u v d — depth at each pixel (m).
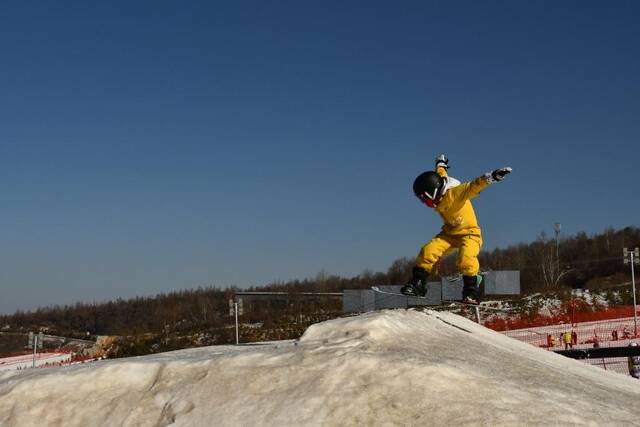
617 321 34.34
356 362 4.05
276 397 3.86
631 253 33.06
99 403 4.23
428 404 3.62
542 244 56.09
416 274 6.85
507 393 3.79
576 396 4.06
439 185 6.61
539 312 36.38
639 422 3.72
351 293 9.80
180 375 4.31
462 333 5.84
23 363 40.25
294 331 30.75
